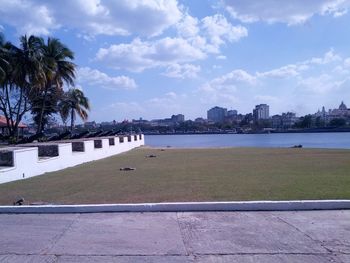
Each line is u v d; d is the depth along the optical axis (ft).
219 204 24.97
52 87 161.27
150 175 43.57
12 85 131.75
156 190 32.14
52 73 133.28
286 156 68.23
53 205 25.53
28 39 124.88
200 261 16.12
